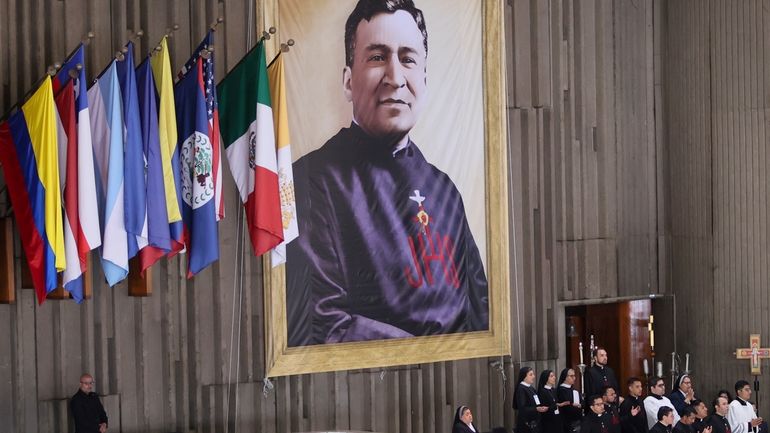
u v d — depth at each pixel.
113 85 16.53
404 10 21.00
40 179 15.91
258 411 19.78
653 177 24.39
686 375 21.48
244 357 19.67
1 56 17.55
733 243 23.75
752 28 23.58
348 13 20.45
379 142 20.80
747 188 23.64
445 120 21.48
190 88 17.44
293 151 19.98
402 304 20.98
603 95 23.81
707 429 18.83
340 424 20.53
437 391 21.61
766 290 23.52
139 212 16.58
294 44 19.92
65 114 16.27
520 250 22.72
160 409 18.94
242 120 17.94
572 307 24.11
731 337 23.75
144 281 18.14
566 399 20.84
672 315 24.45
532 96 23.00
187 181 17.52
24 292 17.72
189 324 19.22
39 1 17.89
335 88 20.36
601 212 23.88
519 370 22.53
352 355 20.47
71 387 18.12
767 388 23.55
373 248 20.72
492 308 22.05
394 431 21.08
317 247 20.17
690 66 24.28
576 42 23.61
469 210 21.77
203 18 19.34
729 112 23.80
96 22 18.36
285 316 19.84
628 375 24.34
